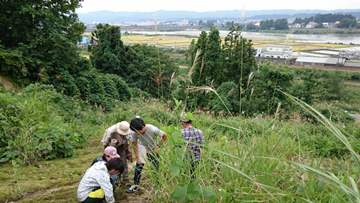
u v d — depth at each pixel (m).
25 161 8.38
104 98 24.89
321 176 3.13
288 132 5.59
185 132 5.17
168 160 4.81
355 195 2.70
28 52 21.80
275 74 21.48
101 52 39.28
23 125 9.45
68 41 22.83
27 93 13.95
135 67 38.78
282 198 3.80
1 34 23.33
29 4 22.70
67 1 24.80
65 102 16.83
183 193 4.02
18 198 6.26
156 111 14.24
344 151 9.36
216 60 28.42
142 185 5.95
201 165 4.53
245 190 4.04
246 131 4.87
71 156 9.45
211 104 10.09
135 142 5.86
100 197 5.21
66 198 6.25
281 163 4.36
